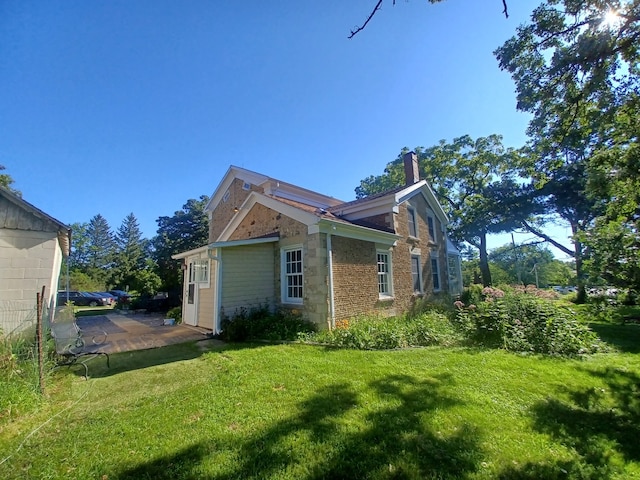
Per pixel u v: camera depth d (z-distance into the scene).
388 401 3.63
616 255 7.54
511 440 2.84
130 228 64.94
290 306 8.98
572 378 4.59
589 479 2.34
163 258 21.17
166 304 18.12
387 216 11.88
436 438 2.81
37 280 6.19
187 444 2.74
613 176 7.61
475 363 5.28
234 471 2.35
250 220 11.16
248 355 5.96
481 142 22.95
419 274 13.36
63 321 5.71
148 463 2.47
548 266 44.91
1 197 6.07
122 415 3.39
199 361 5.68
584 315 10.35
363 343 6.72
